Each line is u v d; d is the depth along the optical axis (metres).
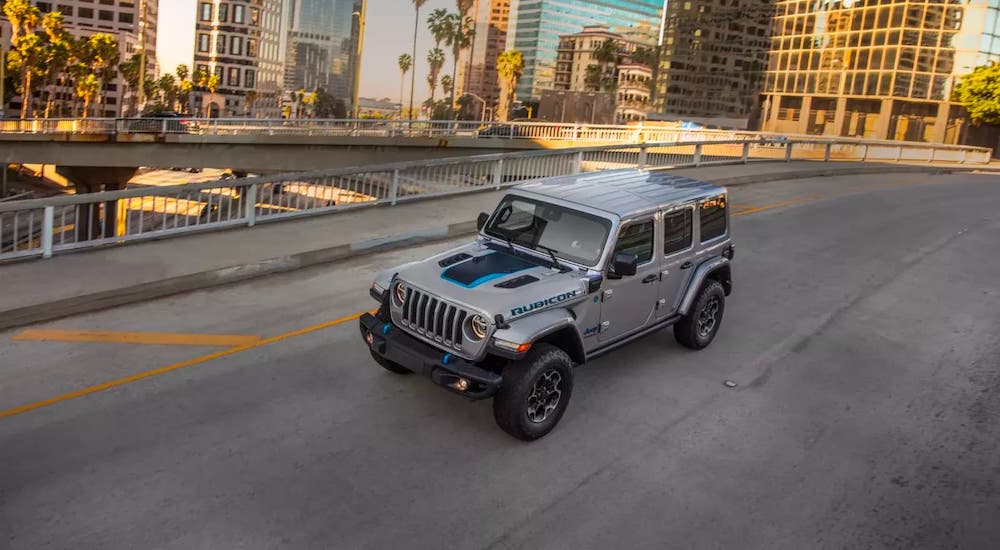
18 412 6.37
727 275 8.51
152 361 7.55
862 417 7.01
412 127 43.44
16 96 134.25
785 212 17.23
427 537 4.92
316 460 5.80
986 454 6.39
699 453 6.21
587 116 186.88
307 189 13.95
